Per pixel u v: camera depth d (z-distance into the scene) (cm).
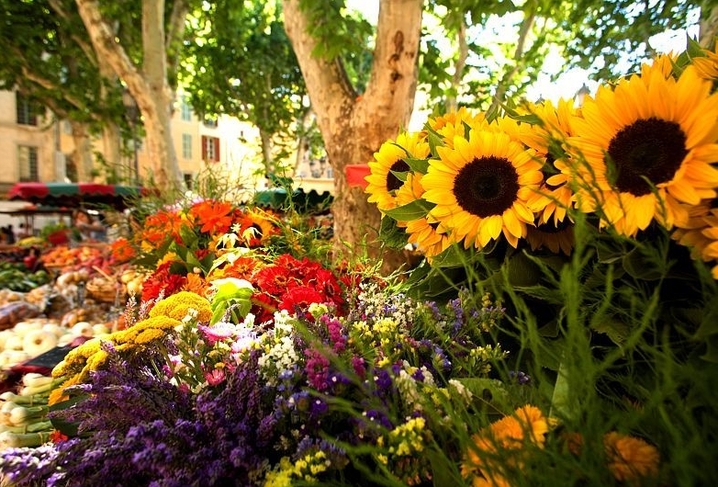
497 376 104
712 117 64
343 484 71
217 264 227
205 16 1462
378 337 102
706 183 64
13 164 2509
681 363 66
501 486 56
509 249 107
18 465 79
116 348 108
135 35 1209
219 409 83
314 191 487
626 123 72
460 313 103
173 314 131
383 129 380
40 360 211
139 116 1600
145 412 86
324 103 399
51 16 1370
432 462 68
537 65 831
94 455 77
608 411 58
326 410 79
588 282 82
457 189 101
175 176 954
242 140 2184
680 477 45
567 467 49
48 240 916
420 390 82
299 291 154
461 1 406
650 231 82
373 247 205
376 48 374
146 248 306
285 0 403
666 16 327
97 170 1529
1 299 422
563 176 86
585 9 466
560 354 69
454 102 732
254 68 1783
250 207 302
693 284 79
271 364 91
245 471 77
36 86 1556
